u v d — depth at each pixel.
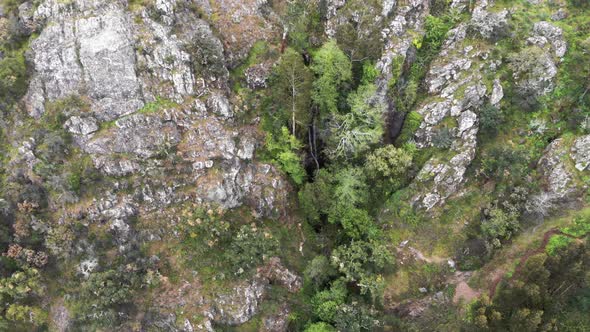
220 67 43.69
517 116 46.28
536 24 47.25
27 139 39.38
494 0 49.28
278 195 45.59
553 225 41.03
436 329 40.16
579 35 46.75
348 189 43.44
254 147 45.34
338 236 46.41
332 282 43.66
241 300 40.44
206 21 46.25
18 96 40.88
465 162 45.00
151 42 41.25
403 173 46.50
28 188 38.12
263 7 49.81
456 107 45.72
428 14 49.38
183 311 39.09
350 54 46.47
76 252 38.91
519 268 40.09
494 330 34.56
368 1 47.56
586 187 41.34
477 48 46.81
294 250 45.56
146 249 40.25
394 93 47.97
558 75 45.84
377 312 41.50
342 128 44.97
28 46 41.59
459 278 43.06
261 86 47.22
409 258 44.78
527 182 43.88
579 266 34.31
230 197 43.09
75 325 37.00
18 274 36.12
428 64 49.00
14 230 38.03
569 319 35.16
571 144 43.53
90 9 40.53
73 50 39.84
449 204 45.78
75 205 39.03
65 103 39.69
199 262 40.75
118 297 36.06
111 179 39.81
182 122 42.06
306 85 42.50
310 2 49.97
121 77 40.28
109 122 40.28
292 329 42.59
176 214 41.34
